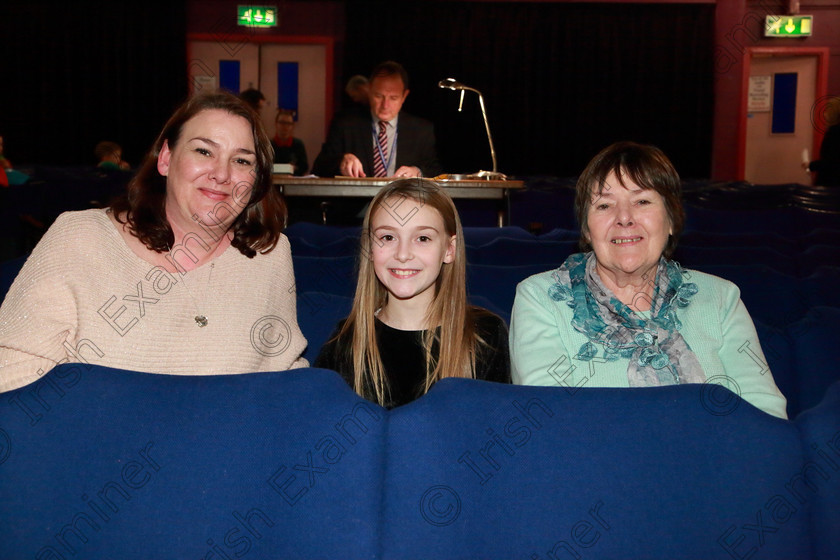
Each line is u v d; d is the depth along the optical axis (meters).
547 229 5.56
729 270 2.08
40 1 10.80
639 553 1.13
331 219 4.93
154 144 1.64
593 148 11.42
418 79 11.16
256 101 5.14
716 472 1.14
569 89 11.34
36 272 1.50
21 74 10.92
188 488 1.15
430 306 1.77
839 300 1.99
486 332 1.75
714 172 11.38
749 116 11.62
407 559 1.13
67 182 6.10
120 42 10.91
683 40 11.16
